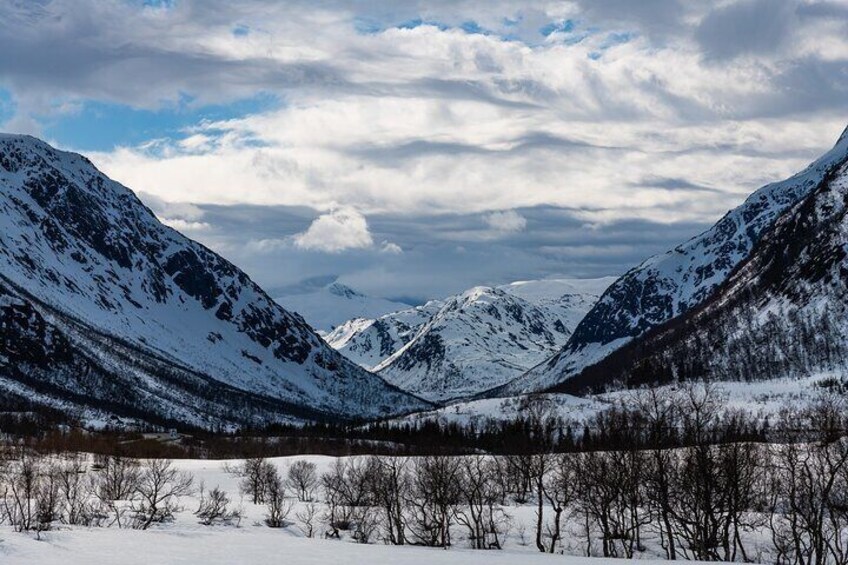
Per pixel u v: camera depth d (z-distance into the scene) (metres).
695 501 109.00
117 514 121.31
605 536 116.38
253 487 169.00
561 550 125.50
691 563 89.25
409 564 86.06
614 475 123.81
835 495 113.62
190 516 134.88
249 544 97.31
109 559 81.56
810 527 100.19
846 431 133.00
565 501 126.00
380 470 159.38
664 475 118.56
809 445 133.38
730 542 122.12
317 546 98.31
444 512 125.94
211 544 95.38
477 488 132.75
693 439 128.00
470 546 127.75
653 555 121.62
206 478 189.38
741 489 125.62
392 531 132.88
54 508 127.56
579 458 149.75
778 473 129.50
